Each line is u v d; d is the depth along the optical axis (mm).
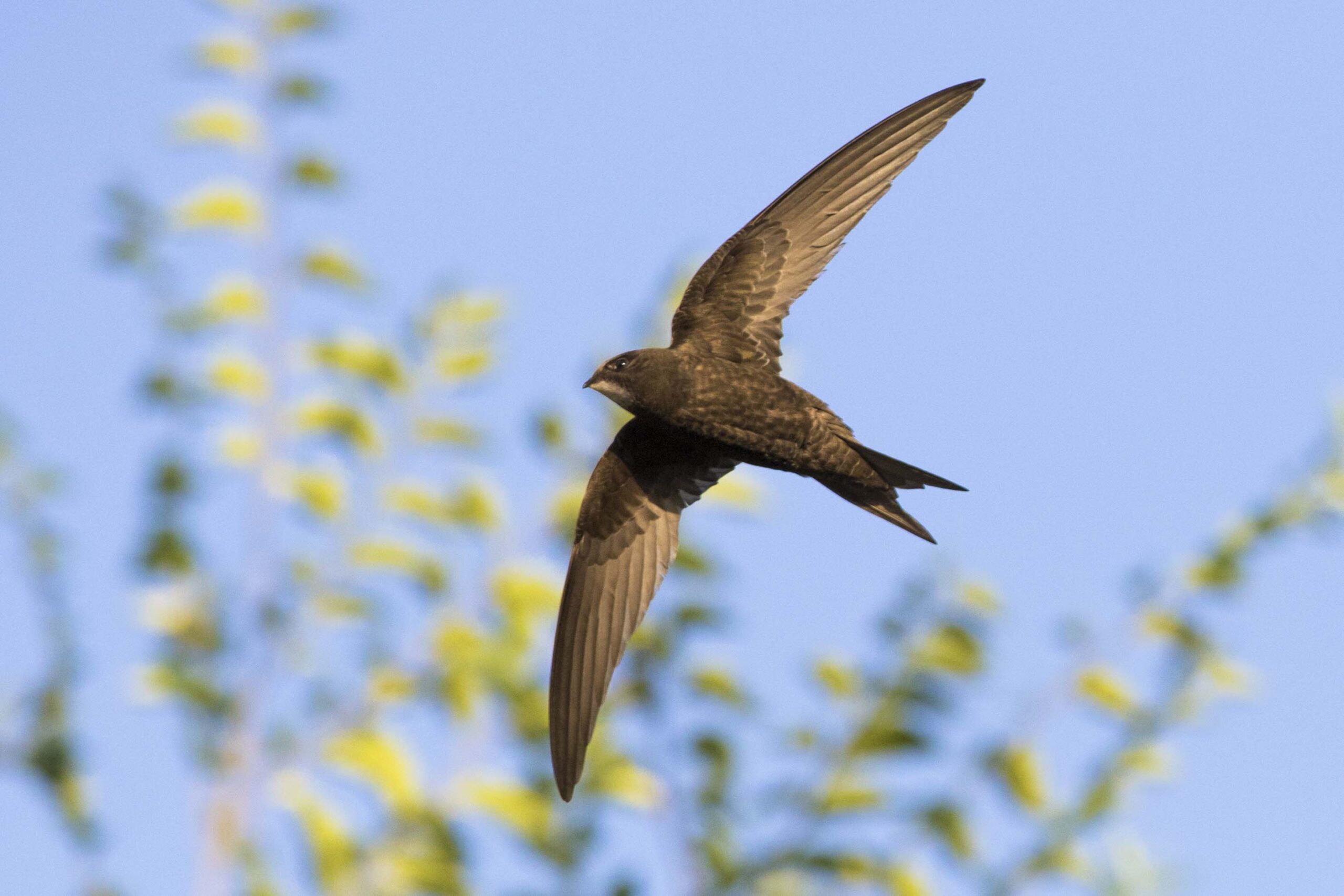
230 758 12227
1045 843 11898
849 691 12461
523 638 12750
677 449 10883
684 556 12719
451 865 12016
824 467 9961
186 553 12797
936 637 12312
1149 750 12070
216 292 13398
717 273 10430
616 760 12312
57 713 11820
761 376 10070
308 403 13320
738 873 12109
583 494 12969
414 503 13133
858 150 10734
